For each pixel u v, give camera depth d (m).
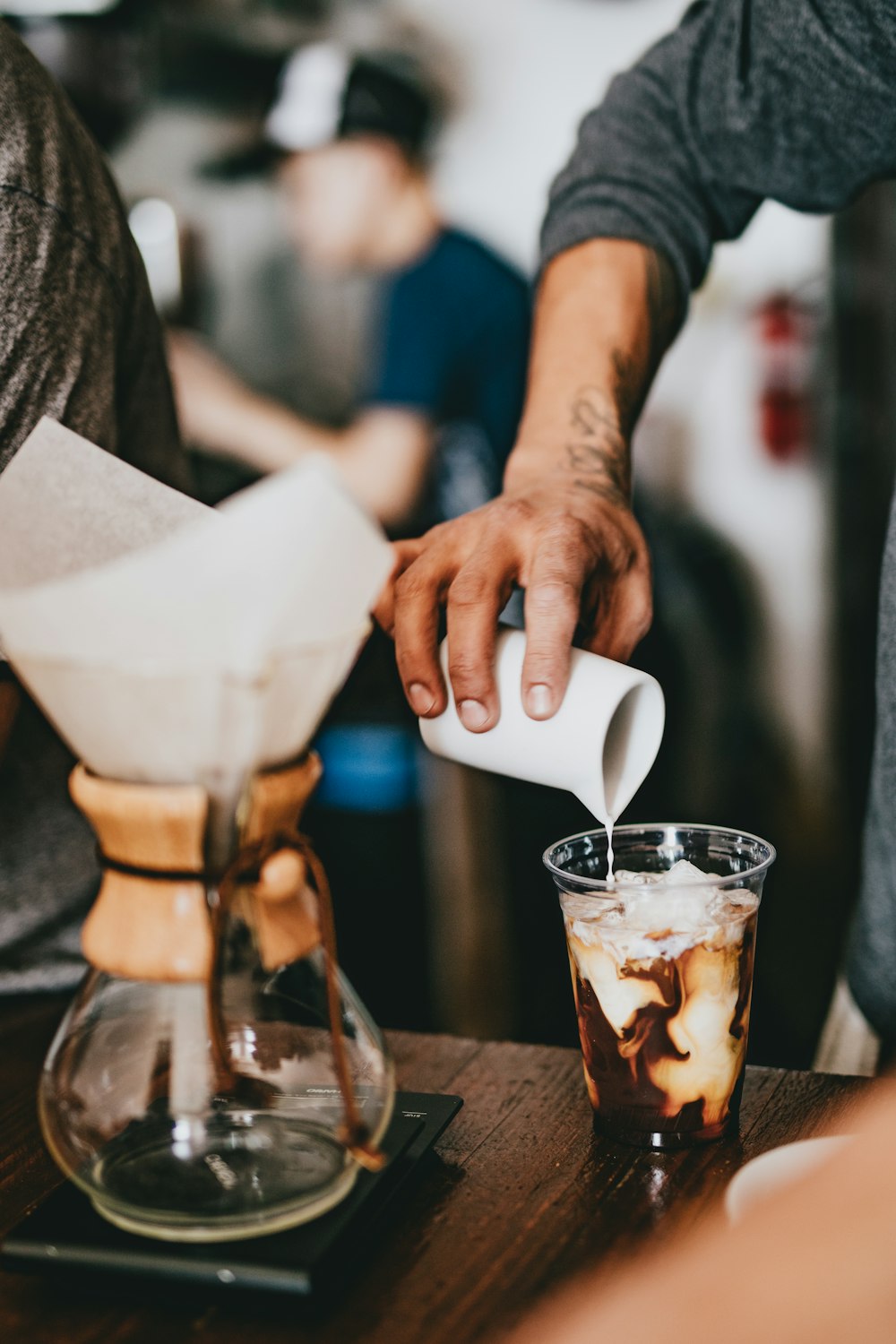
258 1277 0.59
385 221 2.76
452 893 2.38
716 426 3.41
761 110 1.18
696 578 3.40
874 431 3.39
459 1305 0.60
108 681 0.54
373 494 2.70
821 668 3.43
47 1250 0.62
